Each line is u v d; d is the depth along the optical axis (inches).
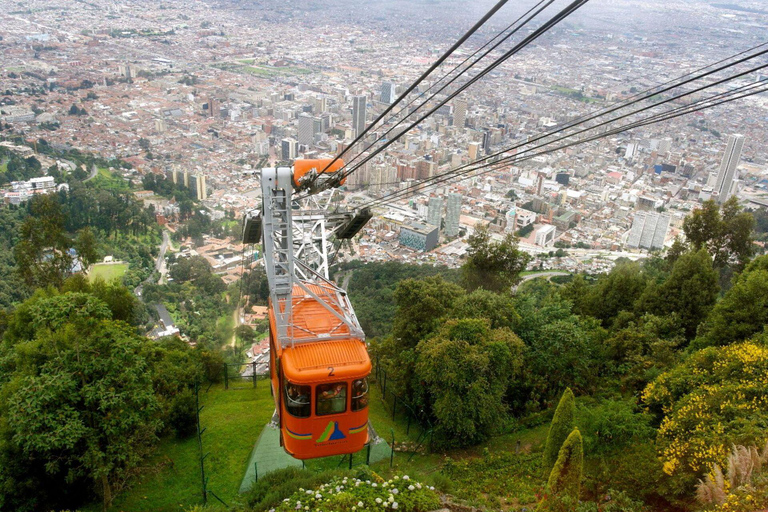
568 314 976.9
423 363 772.0
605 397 820.0
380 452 765.9
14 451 606.9
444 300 946.7
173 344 1027.9
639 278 1123.3
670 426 560.1
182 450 783.7
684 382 649.6
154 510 665.0
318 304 572.7
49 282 1243.8
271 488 589.6
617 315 1095.6
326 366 486.0
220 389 983.0
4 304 1895.9
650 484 537.0
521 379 872.3
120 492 668.1
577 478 476.1
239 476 732.0
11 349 761.6
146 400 623.2
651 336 892.0
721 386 578.6
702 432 516.4
